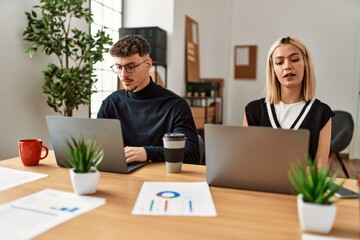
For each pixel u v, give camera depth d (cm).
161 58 377
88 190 98
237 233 74
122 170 123
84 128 121
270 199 97
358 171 430
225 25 545
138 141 176
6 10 214
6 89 219
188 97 439
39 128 252
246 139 103
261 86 549
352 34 498
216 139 106
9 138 224
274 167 101
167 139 124
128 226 77
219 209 89
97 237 71
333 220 75
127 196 98
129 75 169
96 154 107
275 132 99
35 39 226
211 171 109
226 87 557
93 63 250
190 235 72
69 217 81
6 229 74
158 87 183
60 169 129
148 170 129
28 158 133
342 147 339
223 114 556
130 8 398
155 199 95
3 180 112
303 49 164
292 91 171
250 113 180
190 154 153
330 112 166
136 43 168
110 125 118
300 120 166
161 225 77
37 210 85
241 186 107
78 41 242
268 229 76
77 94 243
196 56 496
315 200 75
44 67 253
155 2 392
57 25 233
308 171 84
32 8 236
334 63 509
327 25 506
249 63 550
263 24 537
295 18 520
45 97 255
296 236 73
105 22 359
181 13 425
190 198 96
